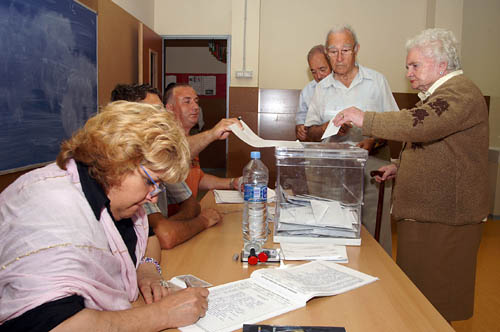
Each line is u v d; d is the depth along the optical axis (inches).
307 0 192.7
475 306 109.8
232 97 190.1
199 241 59.8
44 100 99.9
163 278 46.3
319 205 61.0
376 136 66.0
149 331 33.9
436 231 68.1
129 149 32.7
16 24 88.8
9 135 88.5
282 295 41.6
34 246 30.4
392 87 193.3
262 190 59.0
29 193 32.6
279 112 193.5
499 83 207.9
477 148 65.5
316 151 60.2
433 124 62.3
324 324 36.8
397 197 71.2
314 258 52.5
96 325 30.8
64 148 35.2
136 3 169.2
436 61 67.4
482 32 203.0
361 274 47.9
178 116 88.7
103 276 34.9
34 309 29.1
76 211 32.9
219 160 338.3
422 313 39.1
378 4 190.5
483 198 67.2
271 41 195.3
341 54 95.3
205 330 35.2
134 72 163.0
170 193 72.4
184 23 195.0
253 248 52.2
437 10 179.6
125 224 45.2
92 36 122.6
